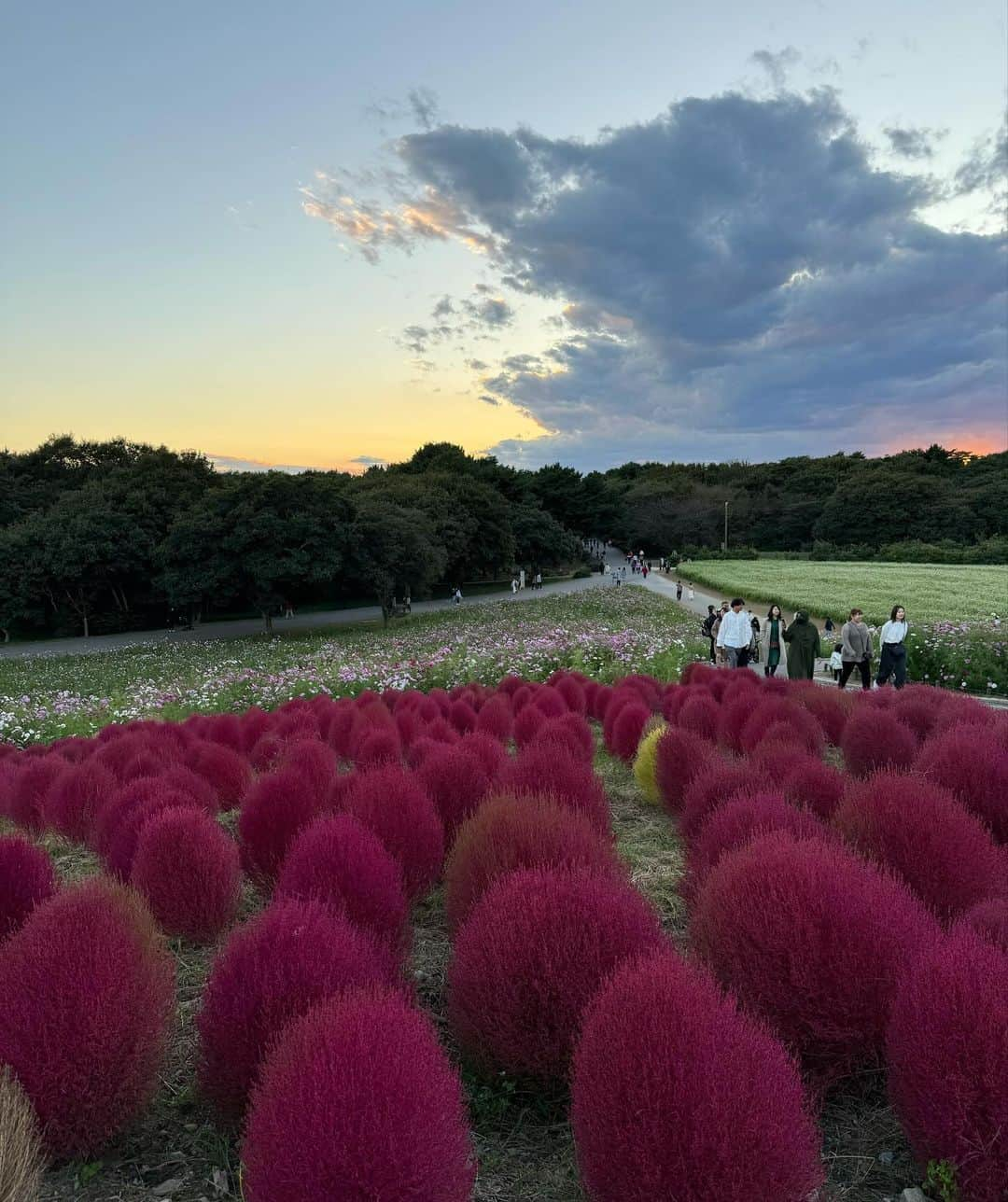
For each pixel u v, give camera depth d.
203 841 4.38
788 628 14.96
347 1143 1.98
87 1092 2.73
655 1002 2.28
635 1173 2.11
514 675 13.84
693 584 58.81
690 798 5.36
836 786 5.20
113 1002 2.78
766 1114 2.12
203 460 55.84
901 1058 2.65
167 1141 2.94
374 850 3.77
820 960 2.93
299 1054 2.20
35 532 43.25
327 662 21.69
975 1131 2.40
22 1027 2.69
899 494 88.88
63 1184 2.71
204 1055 2.89
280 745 8.21
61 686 21.45
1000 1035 2.42
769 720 7.88
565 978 2.88
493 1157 2.79
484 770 5.84
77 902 3.06
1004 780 5.25
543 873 3.22
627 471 152.12
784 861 3.15
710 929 3.20
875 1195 2.60
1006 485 83.94
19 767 8.12
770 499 103.69
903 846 3.92
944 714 8.30
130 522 44.44
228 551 37.66
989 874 3.87
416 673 16.17
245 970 2.83
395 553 41.19
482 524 66.25
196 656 29.25
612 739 8.76
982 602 34.81
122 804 5.50
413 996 3.24
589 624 27.97
